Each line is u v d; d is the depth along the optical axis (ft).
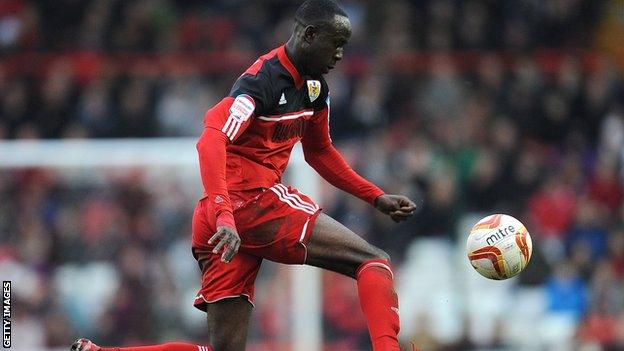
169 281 126.52
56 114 147.33
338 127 147.13
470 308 132.05
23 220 128.57
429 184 138.00
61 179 129.39
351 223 130.00
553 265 137.18
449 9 162.30
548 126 151.12
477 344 130.72
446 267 133.28
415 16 160.97
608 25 172.04
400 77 149.59
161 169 128.98
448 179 138.82
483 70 151.64
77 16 162.50
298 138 65.98
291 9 166.40
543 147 150.20
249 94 62.34
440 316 131.23
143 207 128.57
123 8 161.48
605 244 141.90
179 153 129.49
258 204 63.77
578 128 152.25
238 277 65.16
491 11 165.37
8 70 149.79
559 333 132.87
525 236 63.98
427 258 133.80
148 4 161.68
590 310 135.13
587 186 147.54
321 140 68.49
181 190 128.77
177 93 147.74
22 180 129.49
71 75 149.28
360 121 146.82
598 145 152.05
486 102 149.79
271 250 63.93
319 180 128.98
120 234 127.85
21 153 129.59
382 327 61.05
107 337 125.90
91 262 127.54
